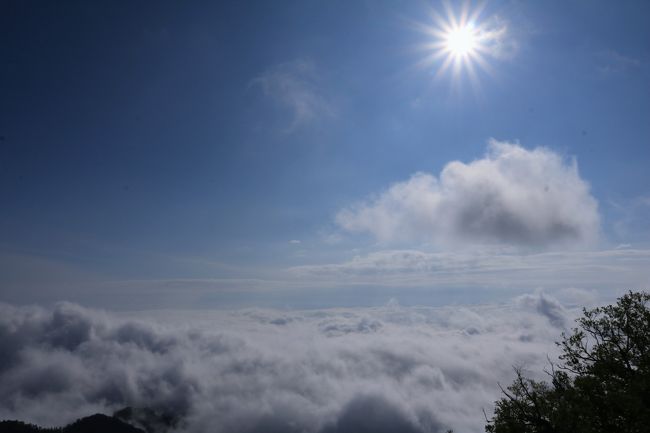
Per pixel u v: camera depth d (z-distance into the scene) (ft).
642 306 63.82
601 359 63.77
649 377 56.29
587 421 57.62
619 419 55.98
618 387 58.85
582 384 60.85
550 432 60.75
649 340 61.21
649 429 52.16
